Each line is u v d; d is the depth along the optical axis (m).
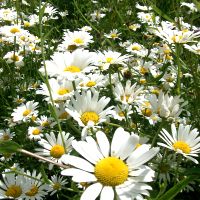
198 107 0.40
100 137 0.24
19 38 0.60
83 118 0.30
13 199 0.35
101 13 0.80
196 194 0.37
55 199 0.38
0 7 0.76
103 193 0.21
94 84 0.41
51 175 0.40
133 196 0.21
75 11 0.79
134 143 0.23
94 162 0.23
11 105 0.57
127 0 0.76
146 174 0.22
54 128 0.45
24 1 0.78
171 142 0.30
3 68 0.60
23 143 0.45
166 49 0.54
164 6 0.66
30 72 0.59
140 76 0.47
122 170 0.22
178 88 0.37
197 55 0.41
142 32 0.68
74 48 0.44
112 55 0.38
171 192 0.22
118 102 0.39
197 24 0.65
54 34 0.73
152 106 0.32
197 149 0.30
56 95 0.34
